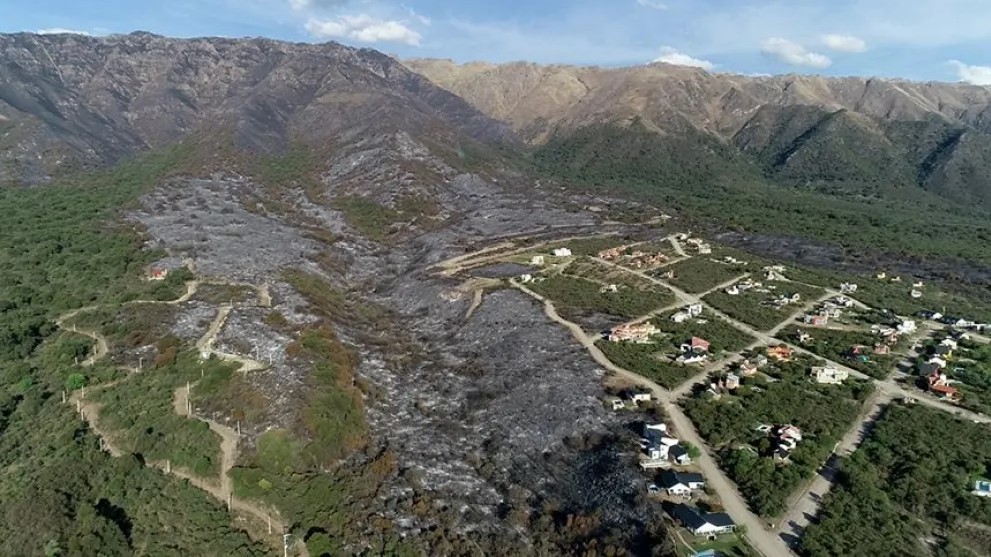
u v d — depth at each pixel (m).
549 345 134.25
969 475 87.50
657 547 72.44
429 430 105.00
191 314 134.38
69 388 107.38
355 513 81.25
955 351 133.50
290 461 89.50
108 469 87.50
